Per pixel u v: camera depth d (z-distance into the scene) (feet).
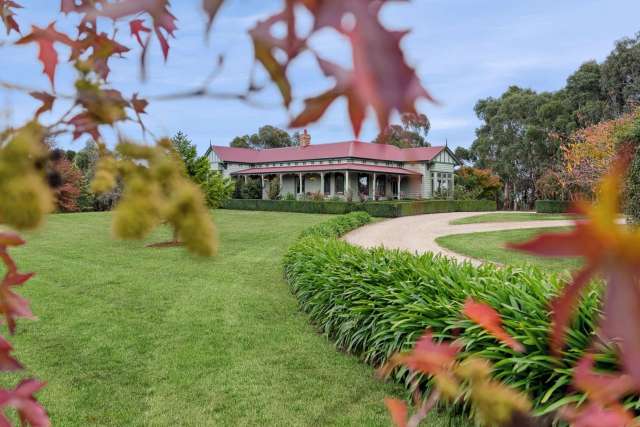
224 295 24.71
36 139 1.24
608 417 1.46
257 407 12.18
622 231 0.72
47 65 2.06
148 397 12.85
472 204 107.04
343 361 15.12
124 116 1.48
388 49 0.83
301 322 19.71
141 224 1.25
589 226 0.73
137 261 35.42
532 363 8.60
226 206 106.63
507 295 11.00
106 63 2.10
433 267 15.76
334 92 0.87
